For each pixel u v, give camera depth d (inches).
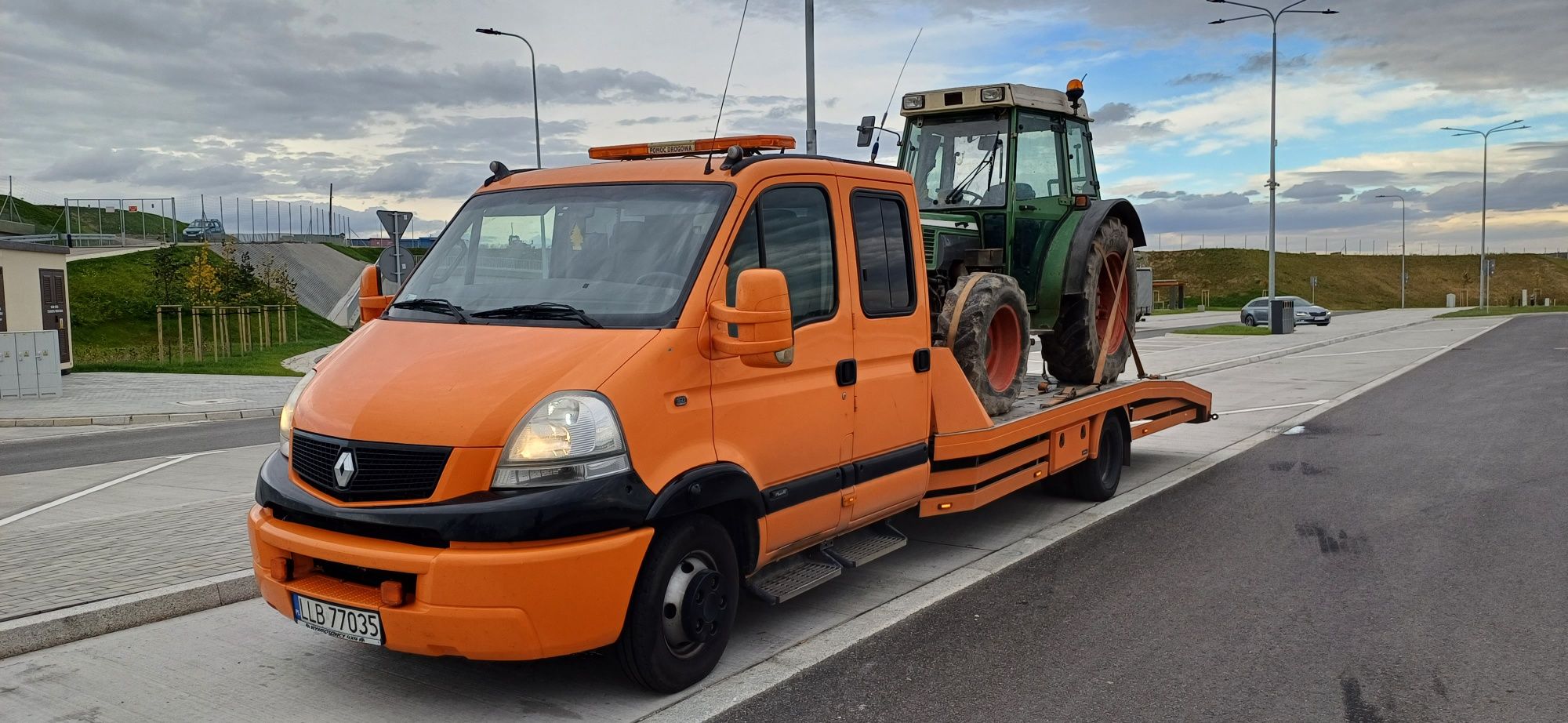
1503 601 226.2
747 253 189.2
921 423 236.7
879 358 221.6
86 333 1539.1
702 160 203.2
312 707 173.6
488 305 189.9
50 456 492.1
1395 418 541.3
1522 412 547.2
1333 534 290.7
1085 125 396.5
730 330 178.2
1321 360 979.3
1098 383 342.6
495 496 156.0
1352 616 218.2
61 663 194.9
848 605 230.2
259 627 214.8
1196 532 297.0
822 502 203.8
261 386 892.6
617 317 177.5
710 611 179.8
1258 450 446.3
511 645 154.8
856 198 219.9
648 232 189.8
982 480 259.1
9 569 243.4
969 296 275.1
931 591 239.8
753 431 186.4
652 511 163.9
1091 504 336.8
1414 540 281.0
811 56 649.0
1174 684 181.5
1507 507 319.3
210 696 178.4
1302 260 5378.9
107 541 273.9
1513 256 5856.3
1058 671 187.9
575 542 158.4
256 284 1648.6
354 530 161.9
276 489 171.9
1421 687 179.0
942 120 361.4
